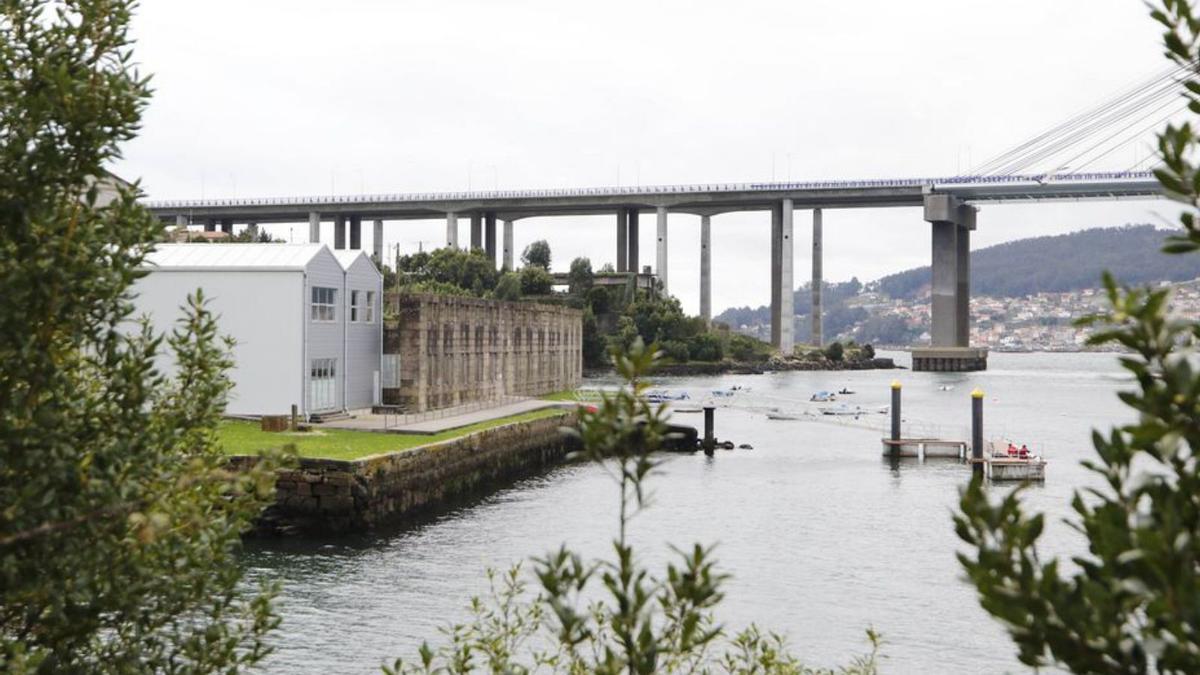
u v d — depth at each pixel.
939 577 37.69
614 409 5.85
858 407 112.94
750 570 38.50
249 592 32.88
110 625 8.84
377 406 65.81
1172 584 3.58
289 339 56.25
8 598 7.83
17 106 7.80
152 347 8.88
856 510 51.50
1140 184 194.50
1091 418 105.62
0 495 7.53
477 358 79.50
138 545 8.07
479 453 57.88
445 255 187.25
